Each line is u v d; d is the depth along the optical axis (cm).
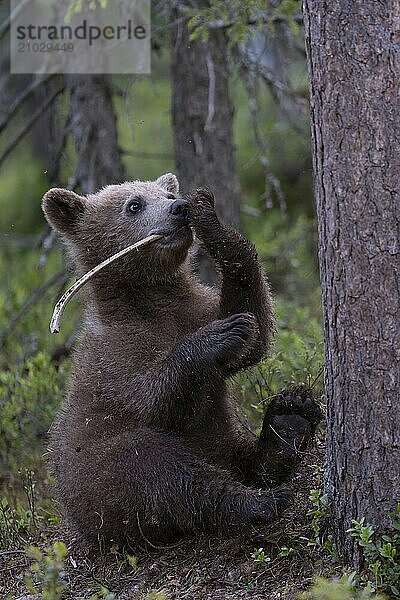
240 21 1390
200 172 1723
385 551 827
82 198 1234
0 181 3325
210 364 1025
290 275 2073
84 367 1109
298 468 1096
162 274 1144
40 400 1534
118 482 1035
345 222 844
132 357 1070
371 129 820
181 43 1689
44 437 1484
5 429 1494
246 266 1083
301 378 1313
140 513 1034
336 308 866
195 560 1001
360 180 830
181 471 1027
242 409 1278
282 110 1788
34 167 3322
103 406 1080
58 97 1930
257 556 950
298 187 2608
